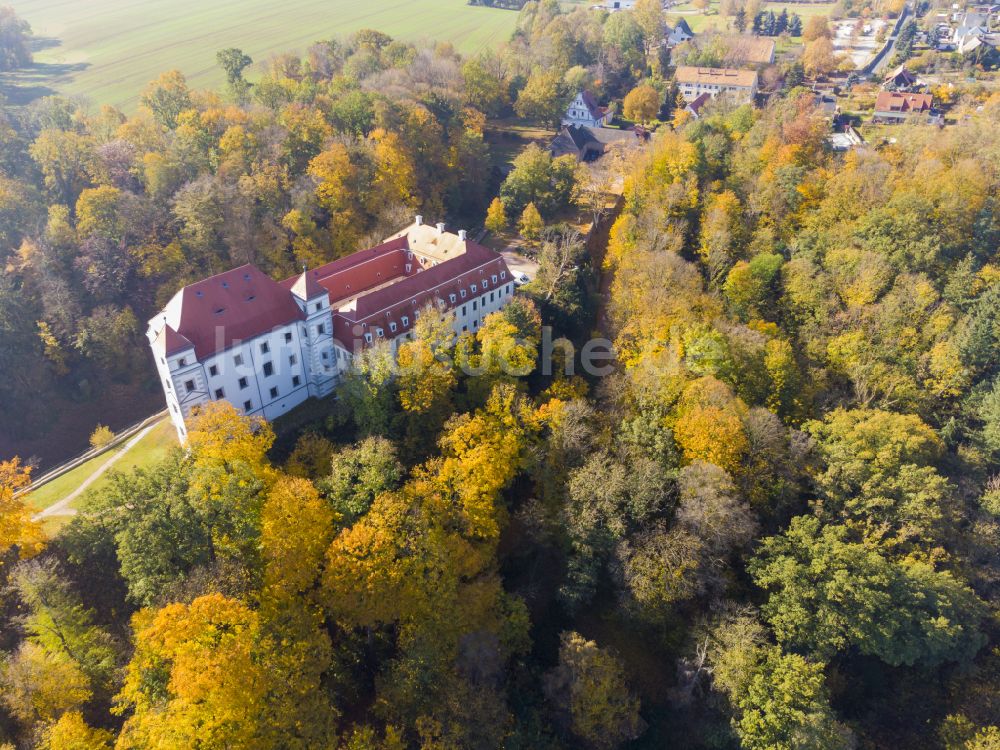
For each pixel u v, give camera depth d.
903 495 86.56
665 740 74.00
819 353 114.44
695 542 76.56
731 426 86.25
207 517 75.38
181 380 87.88
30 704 61.97
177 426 96.50
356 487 79.56
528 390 105.12
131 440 105.69
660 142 156.88
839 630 75.00
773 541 80.81
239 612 61.88
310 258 138.12
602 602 84.50
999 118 186.12
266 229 137.88
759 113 179.00
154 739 55.41
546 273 122.06
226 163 145.25
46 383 125.12
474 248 118.75
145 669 61.94
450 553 75.81
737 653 70.38
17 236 133.12
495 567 82.31
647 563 76.69
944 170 141.00
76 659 67.56
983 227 130.25
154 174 142.38
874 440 92.75
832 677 80.44
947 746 73.62
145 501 75.94
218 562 72.81
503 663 75.00
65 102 175.00
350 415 99.38
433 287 110.50
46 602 68.12
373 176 154.38
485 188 186.50
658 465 83.31
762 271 121.75
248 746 56.84
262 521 74.38
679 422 88.75
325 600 70.56
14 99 197.88
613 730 69.25
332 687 71.06
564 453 88.50
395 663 70.06
